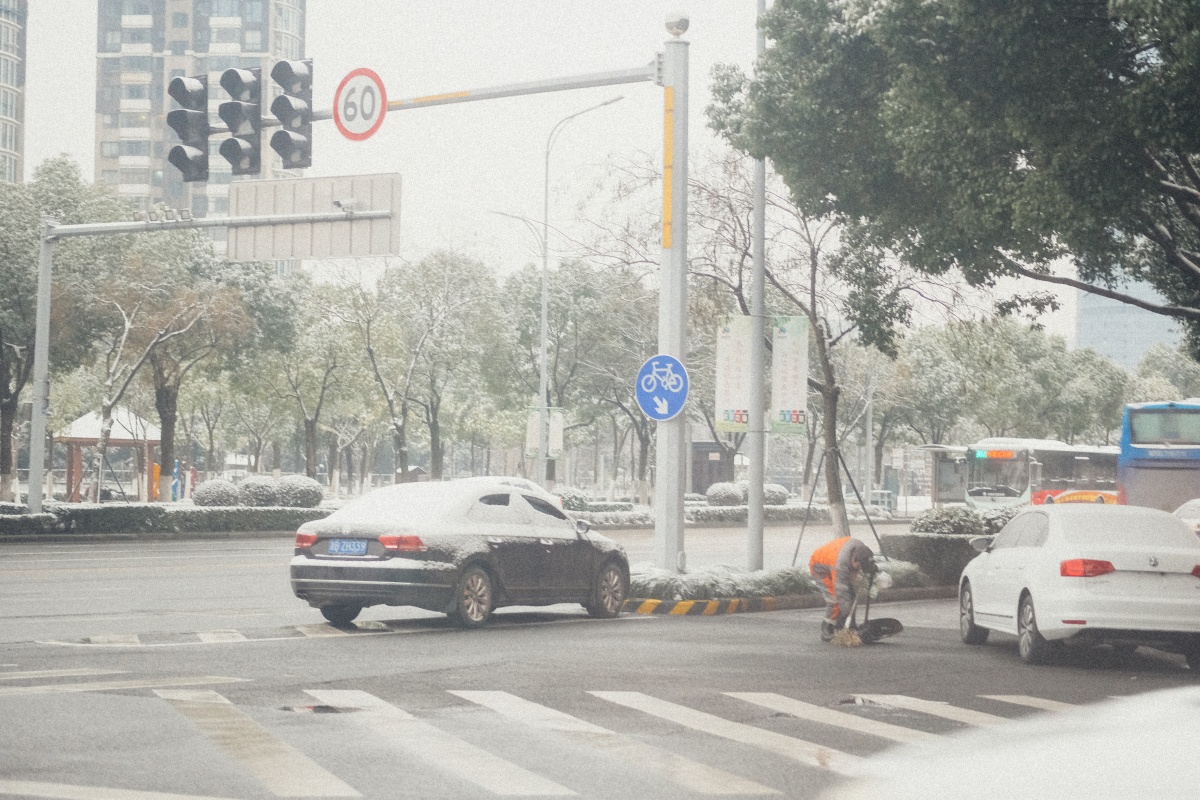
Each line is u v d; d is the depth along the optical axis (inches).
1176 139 575.5
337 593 585.0
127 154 5895.7
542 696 402.3
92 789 260.2
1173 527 551.5
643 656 515.2
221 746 309.3
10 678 416.5
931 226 769.6
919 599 898.1
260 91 644.7
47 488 2694.4
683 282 751.7
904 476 3467.0
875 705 404.2
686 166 744.3
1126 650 628.4
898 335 952.9
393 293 2202.3
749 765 304.3
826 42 721.0
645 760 307.0
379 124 649.6
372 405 2420.0
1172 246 827.4
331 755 302.4
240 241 927.7
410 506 610.9
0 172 5359.3
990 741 341.7
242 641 536.7
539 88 682.8
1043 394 3068.4
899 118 675.4
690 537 1635.1
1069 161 606.9
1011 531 595.8
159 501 2033.7
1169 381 4434.1
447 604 595.8
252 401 2684.5
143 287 1796.3
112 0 5925.2
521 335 2421.3
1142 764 311.1
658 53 733.3
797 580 804.6
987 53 598.2
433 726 344.5
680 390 749.3
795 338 853.8
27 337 1788.9
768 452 4126.5
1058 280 860.6
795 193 783.7
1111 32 591.5
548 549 645.9
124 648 502.6
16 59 5457.7
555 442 1720.0
